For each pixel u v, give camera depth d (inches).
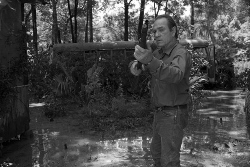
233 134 262.2
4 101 221.9
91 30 979.9
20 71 239.0
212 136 254.2
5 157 207.2
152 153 130.4
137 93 454.3
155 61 95.4
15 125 245.4
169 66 97.8
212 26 1103.0
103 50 603.5
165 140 115.0
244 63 757.3
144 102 381.7
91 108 368.2
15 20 244.5
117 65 499.5
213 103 448.1
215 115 352.2
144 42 95.7
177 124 113.1
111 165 184.5
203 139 244.1
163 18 112.7
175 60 105.7
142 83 446.6
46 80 457.7
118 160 195.0
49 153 214.8
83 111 372.2
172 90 112.3
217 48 875.4
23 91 256.2
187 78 114.0
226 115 352.8
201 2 1089.4
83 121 325.4
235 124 303.7
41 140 253.1
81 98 440.1
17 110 248.2
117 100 355.9
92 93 453.4
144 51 93.3
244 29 1064.2
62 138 260.1
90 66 514.3
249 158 194.4
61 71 489.1
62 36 1198.3
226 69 669.3
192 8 1047.0
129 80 477.7
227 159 192.4
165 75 96.5
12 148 229.5
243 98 506.9
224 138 247.6
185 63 105.1
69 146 233.3
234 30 1107.9
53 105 380.8
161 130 116.2
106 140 251.0
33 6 827.4
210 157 196.5
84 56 550.6
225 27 1130.0
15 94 232.5
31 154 213.0
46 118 354.9
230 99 494.9
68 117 354.6
